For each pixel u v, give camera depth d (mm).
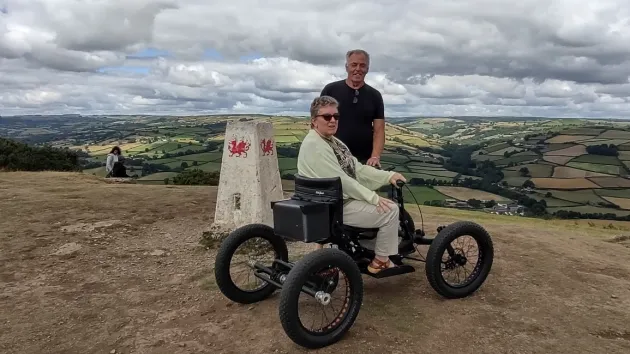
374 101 5070
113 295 4406
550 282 4703
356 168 4113
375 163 4793
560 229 8844
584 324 3777
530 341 3465
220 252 3973
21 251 5668
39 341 3523
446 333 3555
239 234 4035
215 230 6195
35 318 3906
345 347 3340
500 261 5359
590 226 12180
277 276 3865
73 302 4238
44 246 5906
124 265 5301
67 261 5395
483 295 4309
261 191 6027
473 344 3406
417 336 3496
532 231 7297
